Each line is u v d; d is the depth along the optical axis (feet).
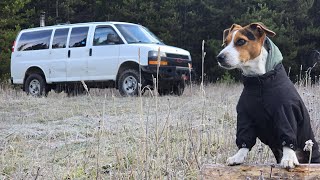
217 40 80.02
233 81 70.03
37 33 46.65
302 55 80.89
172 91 42.75
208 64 83.61
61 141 21.76
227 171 13.37
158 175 15.60
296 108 13.51
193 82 56.65
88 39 43.01
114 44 41.63
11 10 69.51
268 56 14.67
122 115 27.14
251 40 14.75
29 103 36.81
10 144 20.65
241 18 78.23
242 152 13.75
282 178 12.96
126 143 19.25
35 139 22.30
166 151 16.55
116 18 86.28
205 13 85.05
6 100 39.27
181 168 16.63
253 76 13.91
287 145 13.17
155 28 83.66
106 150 19.07
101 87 43.04
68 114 29.99
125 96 40.19
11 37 68.49
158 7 85.56
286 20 80.74
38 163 17.30
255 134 13.96
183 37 84.58
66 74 44.09
